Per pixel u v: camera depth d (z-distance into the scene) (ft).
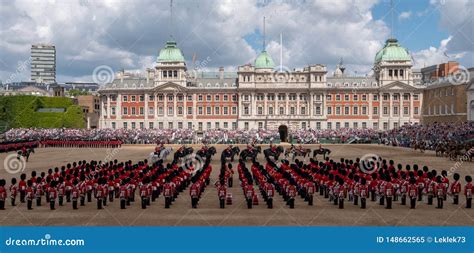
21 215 121.29
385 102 565.12
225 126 577.02
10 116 619.26
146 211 126.00
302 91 570.05
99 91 588.50
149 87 581.12
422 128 441.68
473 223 110.22
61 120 621.72
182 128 567.18
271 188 131.44
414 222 111.24
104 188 133.90
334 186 134.51
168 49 585.22
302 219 114.93
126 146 427.33
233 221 112.47
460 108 469.98
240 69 569.64
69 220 114.62
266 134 482.69
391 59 564.71
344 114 568.41
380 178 140.56
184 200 144.15
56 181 138.31
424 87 555.69
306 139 469.16
